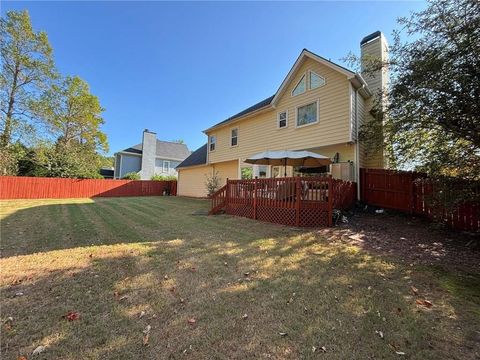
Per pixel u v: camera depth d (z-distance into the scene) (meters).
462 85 4.68
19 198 17.17
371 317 2.62
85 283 3.38
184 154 36.69
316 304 2.88
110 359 2.02
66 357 2.04
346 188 8.73
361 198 9.57
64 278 3.53
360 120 10.53
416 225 6.84
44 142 19.56
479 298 3.04
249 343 2.22
